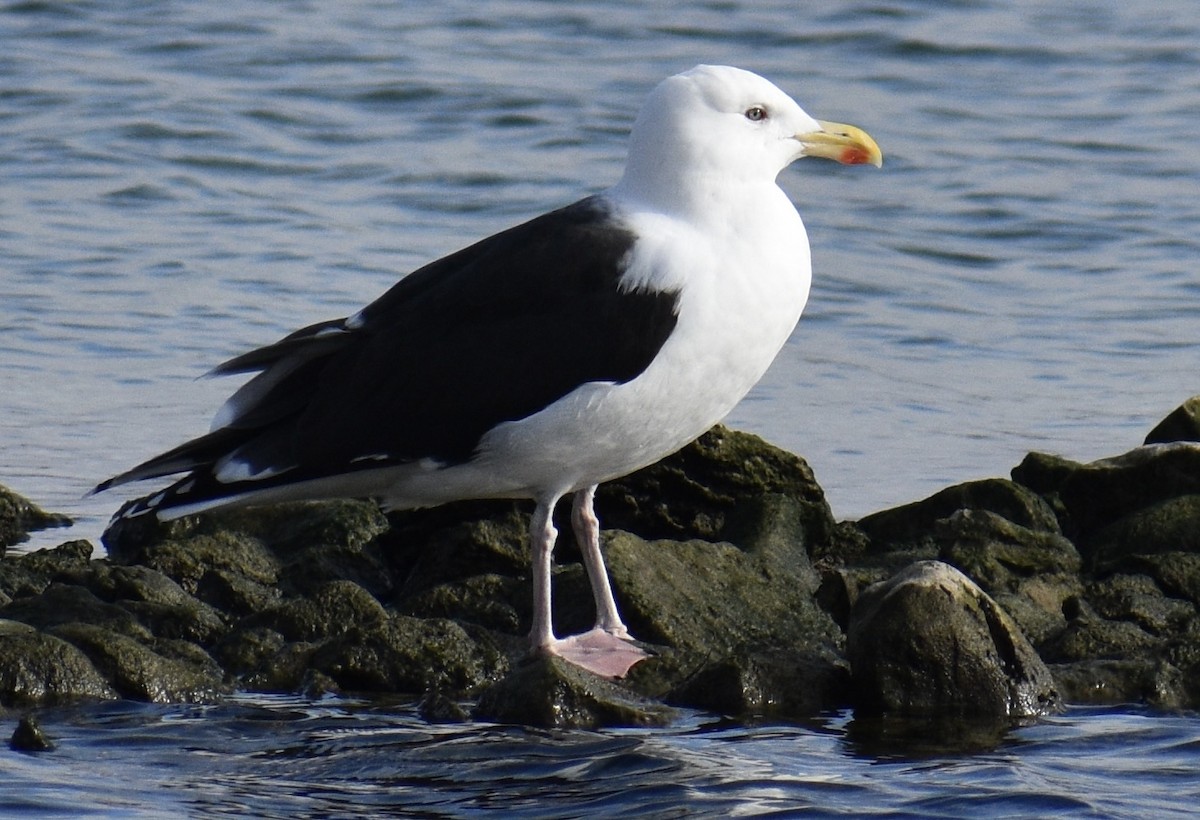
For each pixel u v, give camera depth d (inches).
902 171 1096.8
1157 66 1337.4
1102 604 530.9
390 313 493.4
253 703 473.7
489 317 478.9
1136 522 566.3
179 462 494.0
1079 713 472.4
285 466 485.4
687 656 497.7
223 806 403.2
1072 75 1316.4
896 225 1009.5
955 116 1214.3
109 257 910.4
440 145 1119.0
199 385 764.0
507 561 553.0
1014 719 466.0
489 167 1073.5
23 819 390.3
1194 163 1116.5
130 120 1122.7
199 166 1061.8
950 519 568.4
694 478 578.2
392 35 1355.8
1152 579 540.7
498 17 1417.3
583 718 459.5
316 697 478.9
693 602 517.0
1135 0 1509.6
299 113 1162.0
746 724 460.8
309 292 871.7
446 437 479.8
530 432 474.9
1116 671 488.4
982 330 865.5
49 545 609.6
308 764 430.0
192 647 496.1
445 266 500.4
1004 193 1054.4
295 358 496.4
